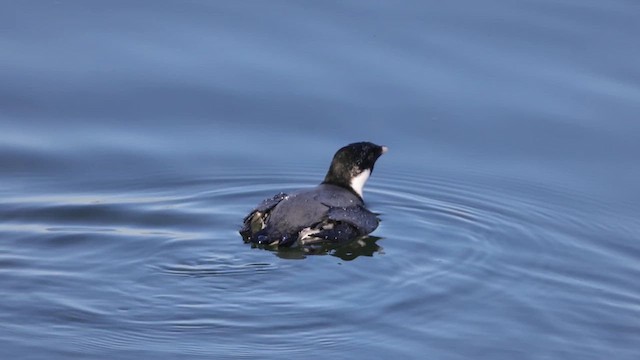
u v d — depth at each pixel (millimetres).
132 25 20953
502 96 19656
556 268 15398
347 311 13961
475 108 19469
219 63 20188
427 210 17281
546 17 21172
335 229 15797
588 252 15969
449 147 18891
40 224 16422
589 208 17344
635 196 17641
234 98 19656
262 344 13180
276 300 14156
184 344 13109
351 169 17156
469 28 20906
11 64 20062
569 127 19125
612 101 19422
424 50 20453
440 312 14055
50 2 21312
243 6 21328
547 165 18422
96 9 21203
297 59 20266
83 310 13805
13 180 17859
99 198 17375
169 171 18234
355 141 18953
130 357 12797
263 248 15586
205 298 14164
